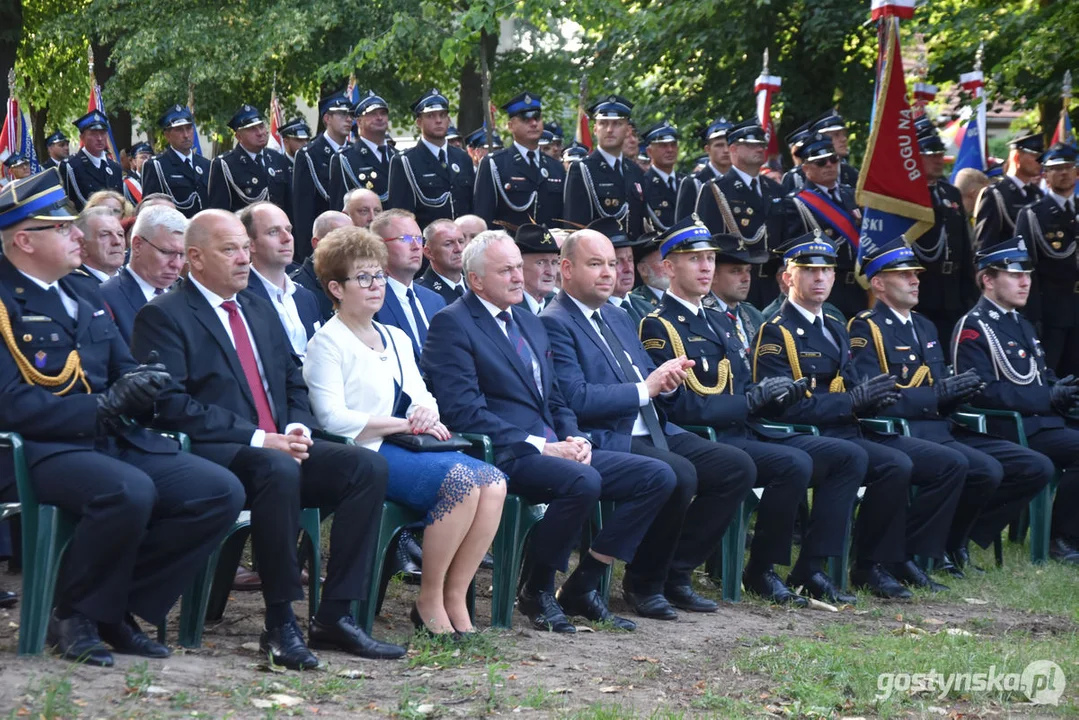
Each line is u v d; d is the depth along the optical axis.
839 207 9.62
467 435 5.68
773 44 17.34
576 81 19.77
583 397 6.12
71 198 12.28
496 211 9.82
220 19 19.86
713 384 6.72
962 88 14.12
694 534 6.34
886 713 4.53
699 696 4.68
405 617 5.74
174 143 11.41
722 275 7.48
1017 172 10.83
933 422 7.73
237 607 5.76
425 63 20.53
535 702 4.39
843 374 7.34
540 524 5.64
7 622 5.09
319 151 10.50
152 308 5.13
